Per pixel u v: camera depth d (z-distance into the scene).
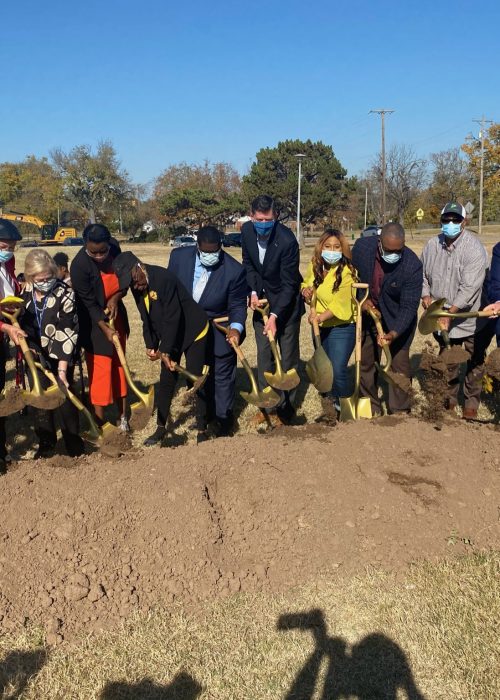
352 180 59.03
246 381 7.59
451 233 5.30
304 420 6.28
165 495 3.76
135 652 2.99
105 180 69.12
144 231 67.19
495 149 49.94
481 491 4.07
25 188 75.38
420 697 2.74
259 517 3.77
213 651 2.99
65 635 3.09
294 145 58.06
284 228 5.30
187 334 4.95
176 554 3.50
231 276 5.07
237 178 77.25
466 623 3.14
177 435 5.79
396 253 4.80
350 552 3.63
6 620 3.13
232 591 3.39
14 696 2.75
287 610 3.26
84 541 3.50
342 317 4.94
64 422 4.58
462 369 7.53
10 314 4.34
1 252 4.66
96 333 4.91
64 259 6.39
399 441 4.38
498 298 5.25
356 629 3.12
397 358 5.30
